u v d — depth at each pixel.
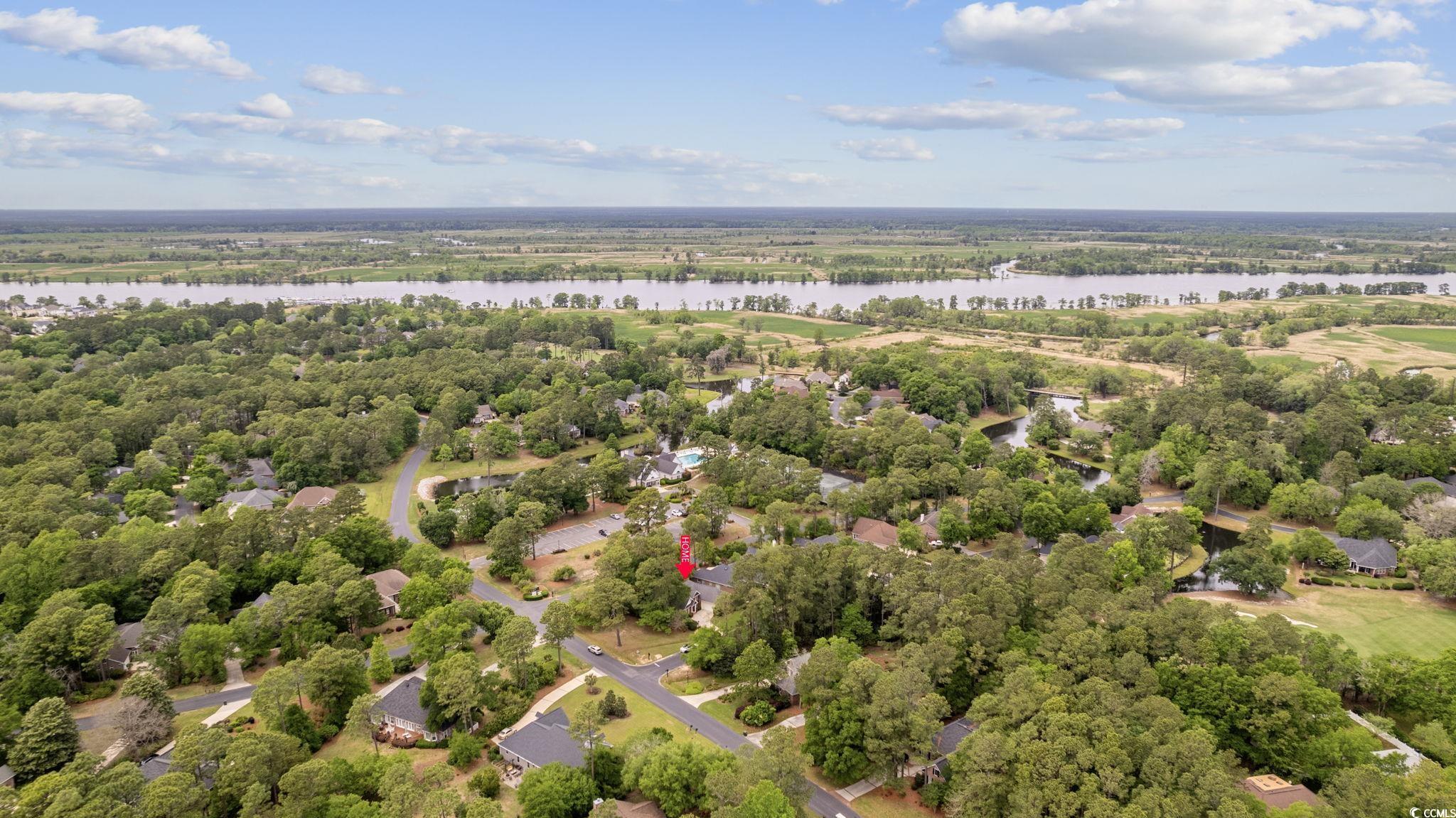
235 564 165.50
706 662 140.50
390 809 95.44
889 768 111.06
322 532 177.50
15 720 115.69
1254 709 110.31
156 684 121.44
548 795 101.38
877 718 110.88
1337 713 109.12
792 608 144.50
